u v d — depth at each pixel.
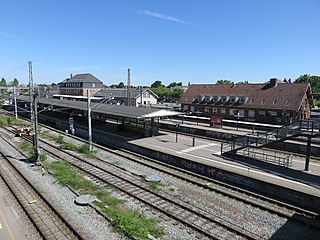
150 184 18.61
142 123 35.34
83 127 41.56
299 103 44.62
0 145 30.56
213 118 40.56
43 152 27.23
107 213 14.06
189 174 21.08
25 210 14.28
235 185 19.06
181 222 13.45
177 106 72.44
